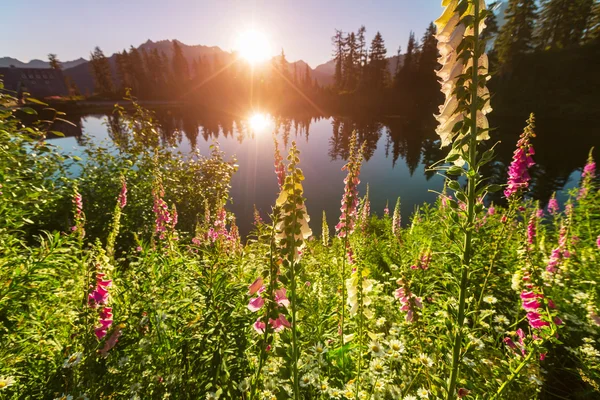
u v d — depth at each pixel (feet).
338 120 198.08
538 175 60.44
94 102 264.52
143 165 26.78
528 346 7.52
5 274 9.81
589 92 136.05
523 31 149.28
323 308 12.21
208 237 14.51
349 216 11.37
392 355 8.76
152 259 12.78
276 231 6.02
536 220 17.02
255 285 6.64
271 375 8.64
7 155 12.46
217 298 9.59
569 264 13.39
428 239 17.51
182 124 163.22
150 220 23.47
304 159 90.22
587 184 19.38
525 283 7.80
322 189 60.34
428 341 8.47
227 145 98.73
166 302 10.42
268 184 59.52
